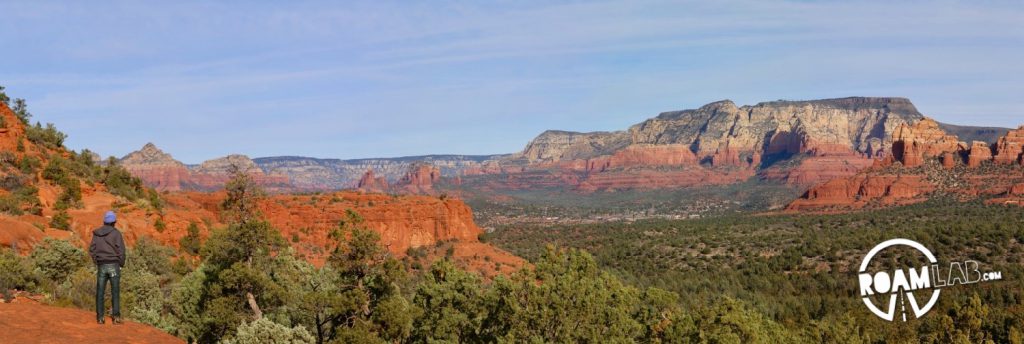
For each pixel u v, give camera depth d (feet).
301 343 102.42
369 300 121.08
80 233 190.29
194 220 249.96
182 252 217.56
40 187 204.03
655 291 155.43
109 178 245.65
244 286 113.70
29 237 151.53
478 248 338.13
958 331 210.79
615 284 138.51
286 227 298.76
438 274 137.90
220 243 116.26
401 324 116.37
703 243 525.75
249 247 118.21
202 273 125.08
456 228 348.38
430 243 330.13
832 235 520.01
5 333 54.54
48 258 123.44
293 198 316.19
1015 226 429.38
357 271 119.65
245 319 113.91
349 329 111.04
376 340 111.65
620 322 129.29
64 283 109.29
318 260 277.03
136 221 213.25
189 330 118.21
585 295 126.21
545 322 122.11
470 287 132.57
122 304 106.11
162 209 241.55
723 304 143.84
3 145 218.59
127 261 158.30
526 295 128.26
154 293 127.44
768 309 286.46
